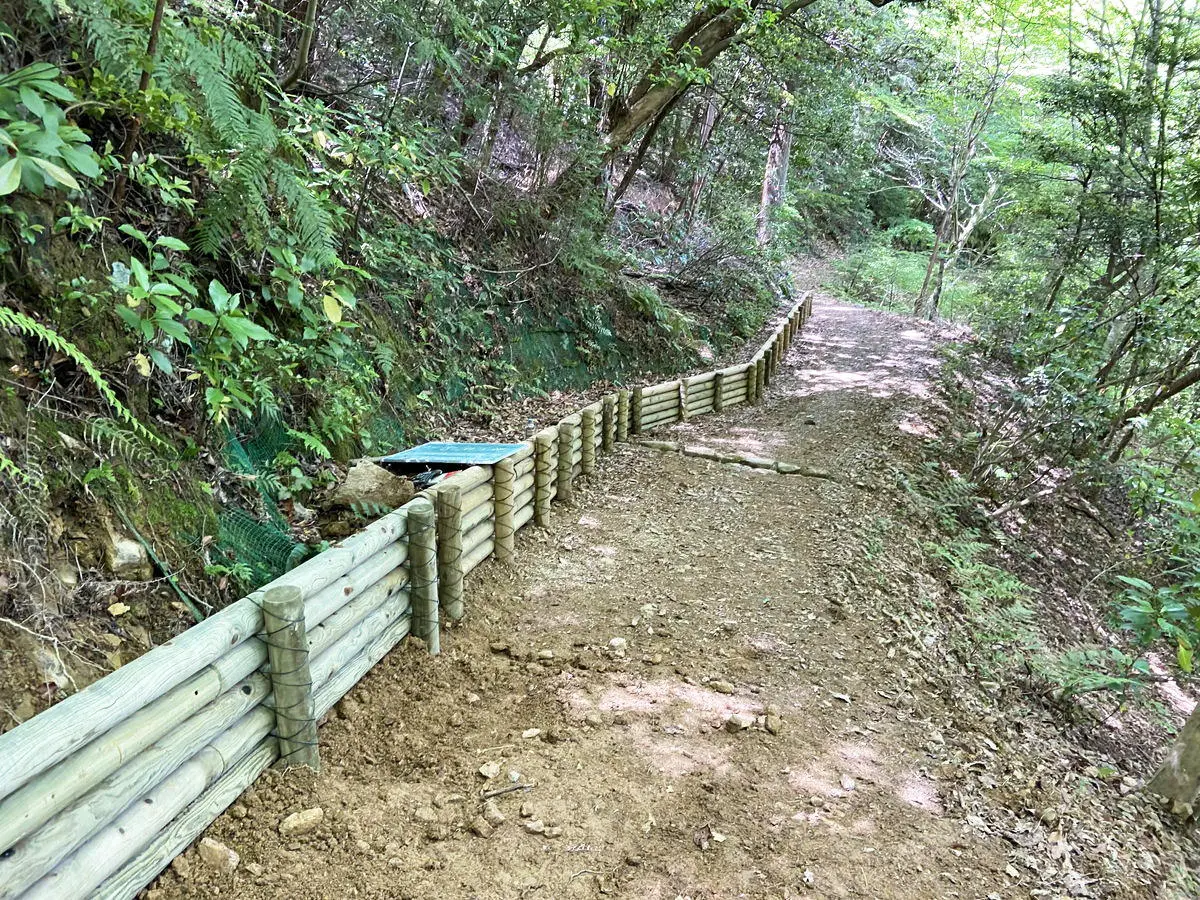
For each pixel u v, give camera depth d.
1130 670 5.72
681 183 16.11
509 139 9.48
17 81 2.13
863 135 21.95
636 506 6.39
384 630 3.47
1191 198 9.09
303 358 4.46
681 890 2.51
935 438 9.84
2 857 1.71
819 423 9.77
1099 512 9.98
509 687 3.58
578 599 4.61
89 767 1.91
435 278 6.82
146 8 2.92
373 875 2.39
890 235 28.91
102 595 2.61
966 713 4.18
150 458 3.12
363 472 4.26
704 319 13.16
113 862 1.97
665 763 3.16
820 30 12.21
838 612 4.83
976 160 20.94
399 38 6.30
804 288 23.25
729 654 4.18
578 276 9.73
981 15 16.41
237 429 3.90
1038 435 9.20
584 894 2.45
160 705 2.18
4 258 2.81
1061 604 7.53
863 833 2.94
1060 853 3.12
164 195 3.46
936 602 5.67
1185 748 3.96
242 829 2.46
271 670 2.64
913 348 15.23
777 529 6.18
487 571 4.66
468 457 4.84
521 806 2.78
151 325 2.73
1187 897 3.18
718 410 10.14
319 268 4.66
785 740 3.45
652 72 10.04
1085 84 10.73
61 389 2.90
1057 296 13.45
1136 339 8.64
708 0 9.54
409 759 2.99
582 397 8.78
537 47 9.17
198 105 3.32
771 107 13.96
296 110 4.89
